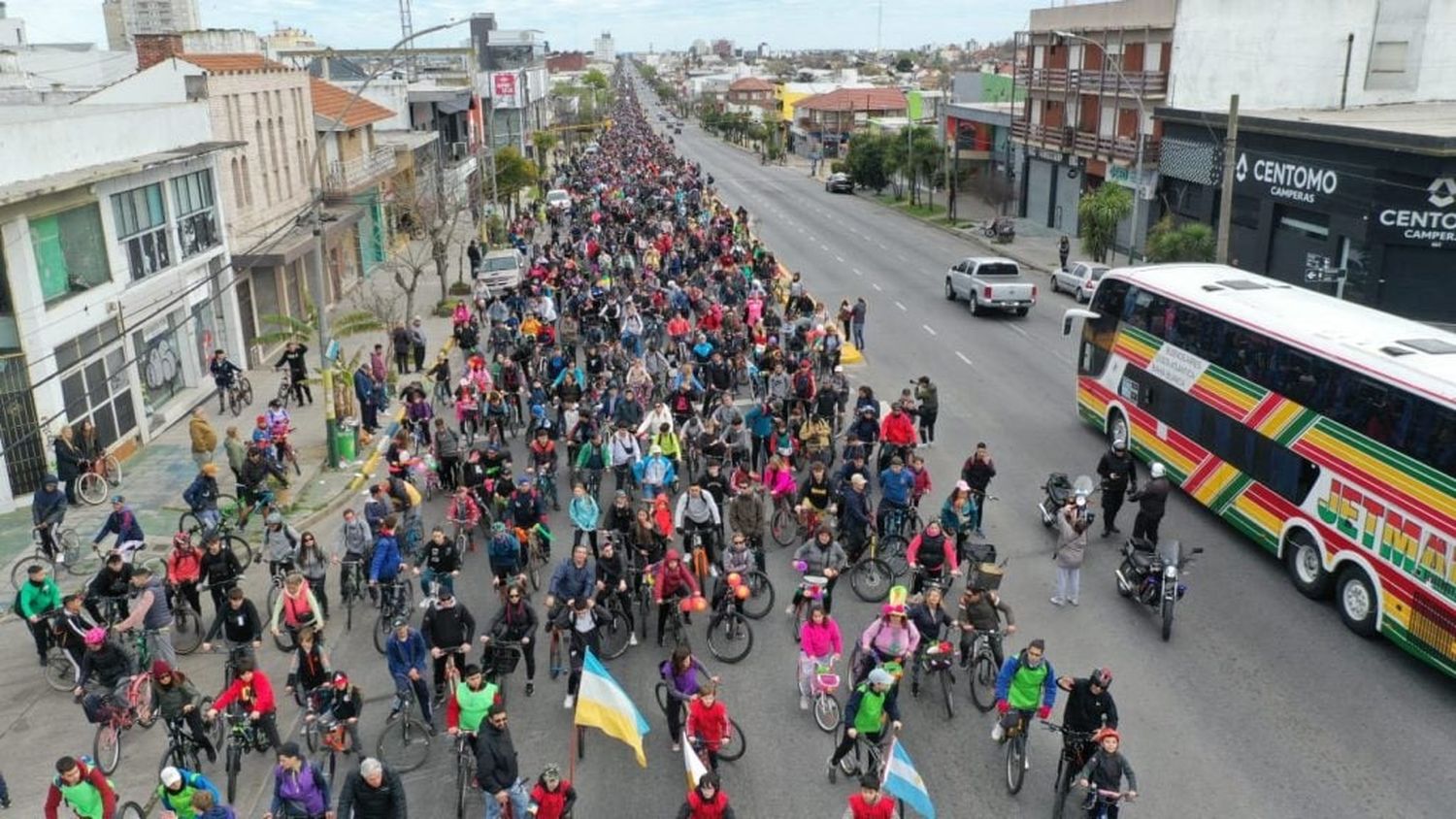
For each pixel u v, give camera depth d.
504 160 68.38
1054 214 62.69
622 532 16.34
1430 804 11.64
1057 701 13.80
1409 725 13.16
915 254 54.00
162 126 26.97
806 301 32.84
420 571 17.19
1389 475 14.66
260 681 12.38
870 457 21.70
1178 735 12.95
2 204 19.33
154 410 26.25
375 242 49.66
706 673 12.59
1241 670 14.45
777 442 20.59
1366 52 47.06
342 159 44.84
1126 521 19.56
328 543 19.62
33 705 14.28
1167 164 47.16
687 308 33.84
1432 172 32.28
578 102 173.25
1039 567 17.66
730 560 15.74
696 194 66.88
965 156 75.19
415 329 31.61
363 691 14.33
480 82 94.25
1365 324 17.23
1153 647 15.06
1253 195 40.22
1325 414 16.06
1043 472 21.95
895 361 31.14
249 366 32.47
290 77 37.12
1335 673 14.36
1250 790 11.90
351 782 10.07
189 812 10.23
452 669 12.64
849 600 16.45
